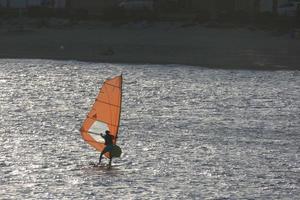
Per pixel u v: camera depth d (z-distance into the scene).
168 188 81.50
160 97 149.00
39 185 81.44
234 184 83.75
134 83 168.50
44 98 145.75
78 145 101.94
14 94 149.88
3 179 83.38
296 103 145.00
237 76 185.00
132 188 81.25
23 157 93.81
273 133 113.81
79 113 129.25
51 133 109.88
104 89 96.06
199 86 166.12
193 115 128.75
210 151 100.12
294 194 80.50
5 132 109.50
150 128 115.31
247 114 131.00
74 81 171.88
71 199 76.88
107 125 95.88
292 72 195.00
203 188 82.00
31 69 190.75
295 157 97.62
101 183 82.62
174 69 195.50
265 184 84.19
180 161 93.69
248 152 100.00
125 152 98.00
